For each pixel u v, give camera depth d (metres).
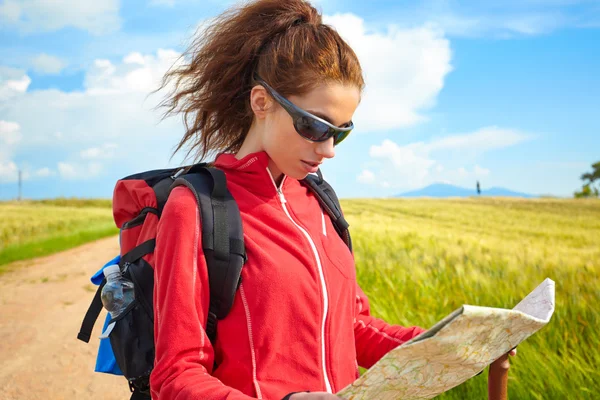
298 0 1.39
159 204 1.36
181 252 1.16
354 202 43.22
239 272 1.19
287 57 1.25
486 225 21.64
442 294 5.33
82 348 5.35
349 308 1.40
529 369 3.34
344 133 1.30
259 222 1.29
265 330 1.18
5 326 6.26
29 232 17.45
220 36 1.42
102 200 49.88
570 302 4.77
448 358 0.99
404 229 13.16
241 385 1.18
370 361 1.56
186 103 1.49
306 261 1.27
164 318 1.13
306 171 1.31
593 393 3.13
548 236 16.64
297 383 1.20
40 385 4.36
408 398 1.08
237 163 1.34
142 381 1.30
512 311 0.97
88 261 12.64
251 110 1.39
